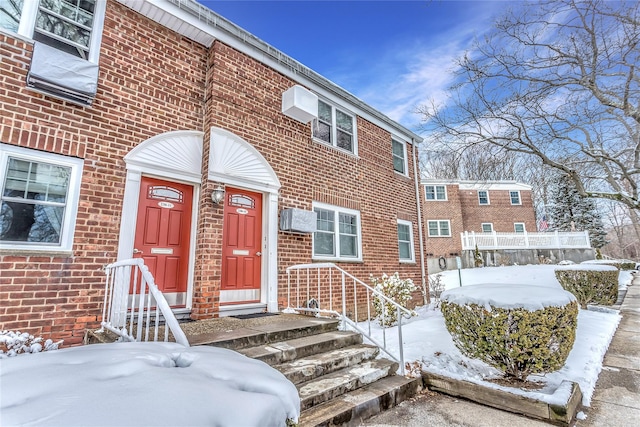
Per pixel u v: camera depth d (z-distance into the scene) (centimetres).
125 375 161
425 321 675
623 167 775
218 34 586
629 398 333
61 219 412
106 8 487
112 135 462
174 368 183
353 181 826
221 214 536
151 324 445
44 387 142
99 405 129
